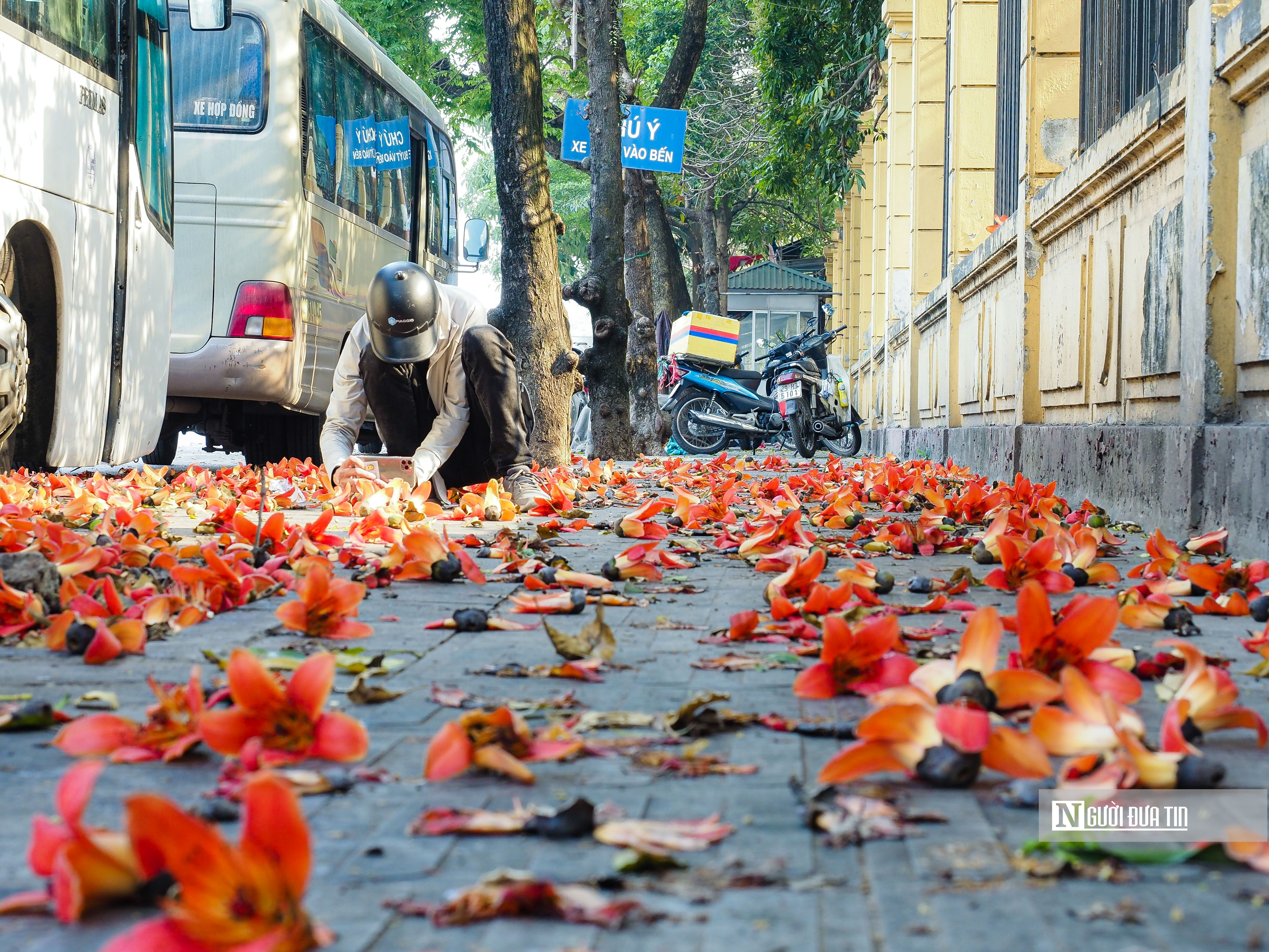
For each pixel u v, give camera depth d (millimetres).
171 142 8516
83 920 1329
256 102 9422
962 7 11117
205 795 1744
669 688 2490
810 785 1838
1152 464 5465
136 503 6039
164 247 8289
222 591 3338
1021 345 8211
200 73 9391
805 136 18938
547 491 6711
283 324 9414
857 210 24531
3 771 1934
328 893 1428
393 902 1387
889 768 1761
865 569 3779
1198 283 4977
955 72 11258
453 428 6129
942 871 1494
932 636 2883
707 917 1362
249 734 1794
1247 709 2141
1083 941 1298
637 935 1314
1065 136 8227
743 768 1906
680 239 37875
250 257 9367
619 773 1905
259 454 11508
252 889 1160
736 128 27984
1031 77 8242
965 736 1719
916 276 13805
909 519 6289
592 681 2541
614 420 12602
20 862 1546
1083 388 7172
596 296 12445
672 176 27719
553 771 1917
